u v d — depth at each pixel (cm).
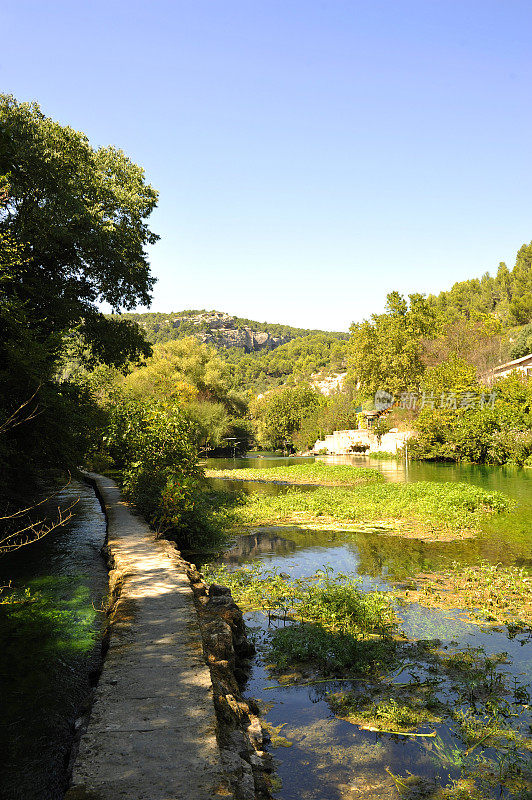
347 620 805
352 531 1588
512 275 12656
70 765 373
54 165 1606
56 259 1870
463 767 458
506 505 1792
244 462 5459
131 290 2202
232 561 1253
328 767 461
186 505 1206
